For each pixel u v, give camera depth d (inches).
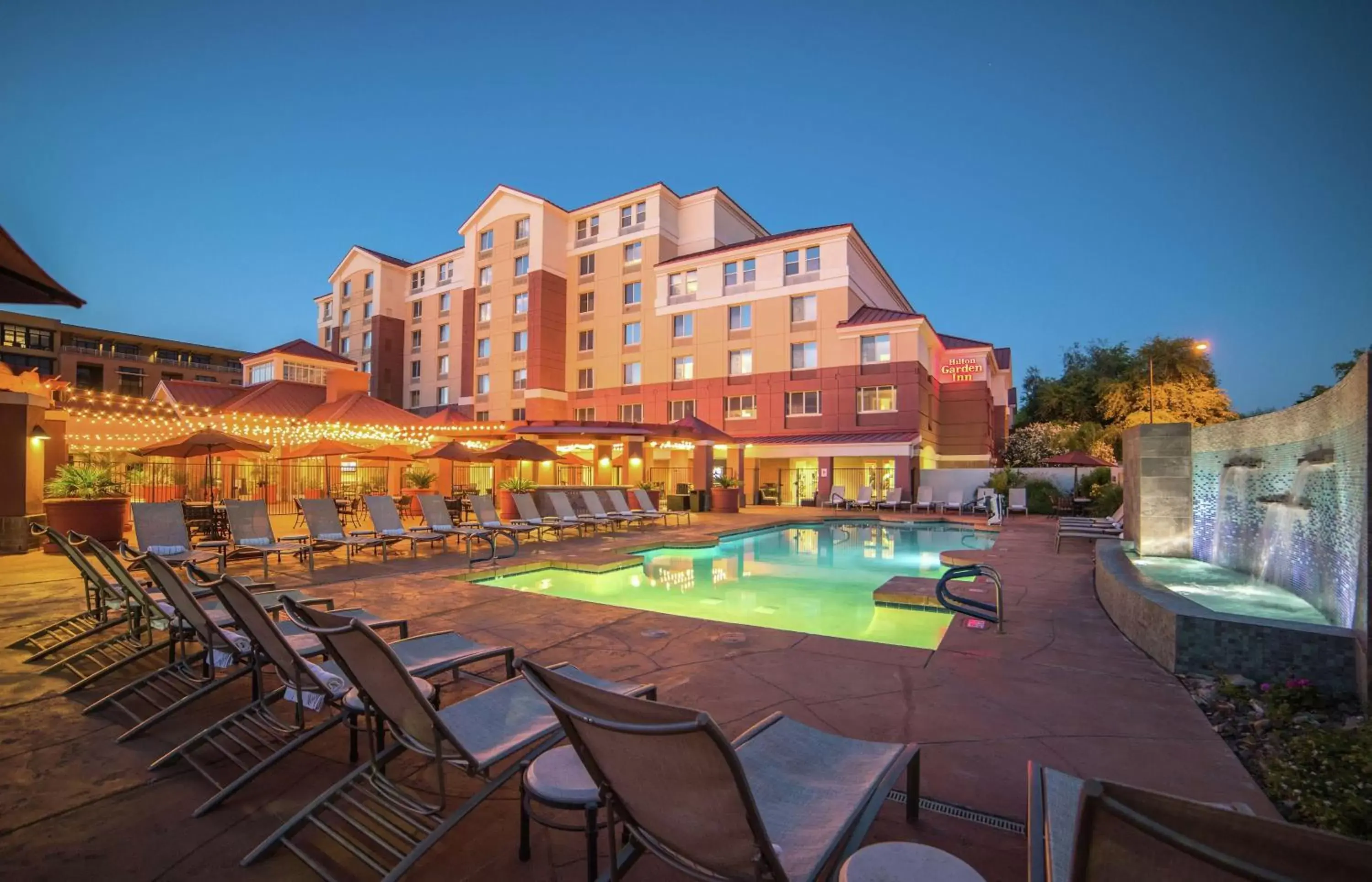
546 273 1444.4
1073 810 73.6
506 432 856.9
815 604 324.2
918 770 100.6
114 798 112.7
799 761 88.7
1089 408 1574.8
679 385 1294.3
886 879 59.9
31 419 454.6
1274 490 289.6
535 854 96.7
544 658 191.0
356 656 91.5
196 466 823.1
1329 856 33.2
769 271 1208.8
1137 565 357.1
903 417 1083.3
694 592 359.9
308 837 102.0
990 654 196.7
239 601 116.6
